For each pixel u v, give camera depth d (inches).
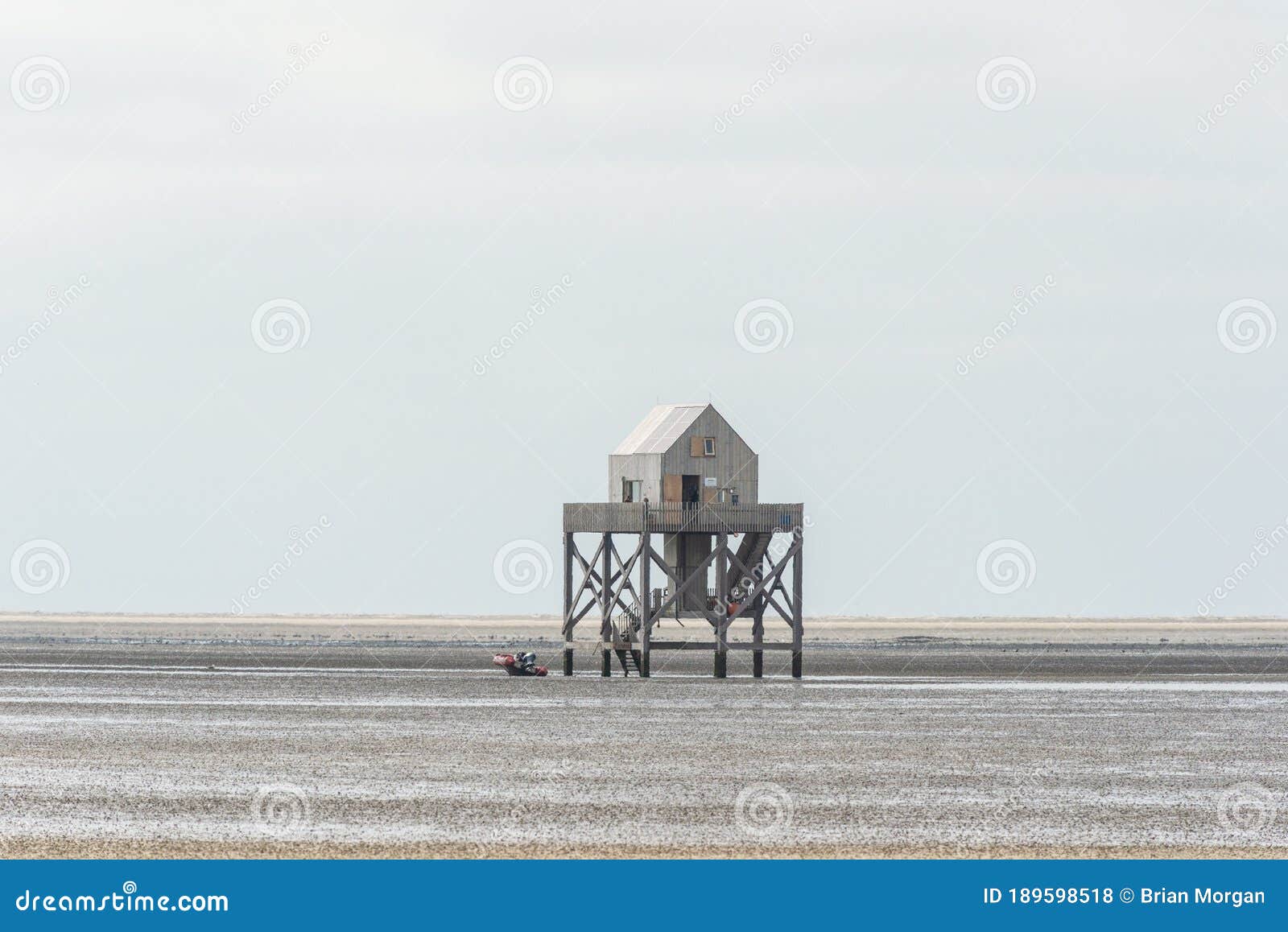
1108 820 5521.7
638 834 5226.4
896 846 5162.4
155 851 4977.9
